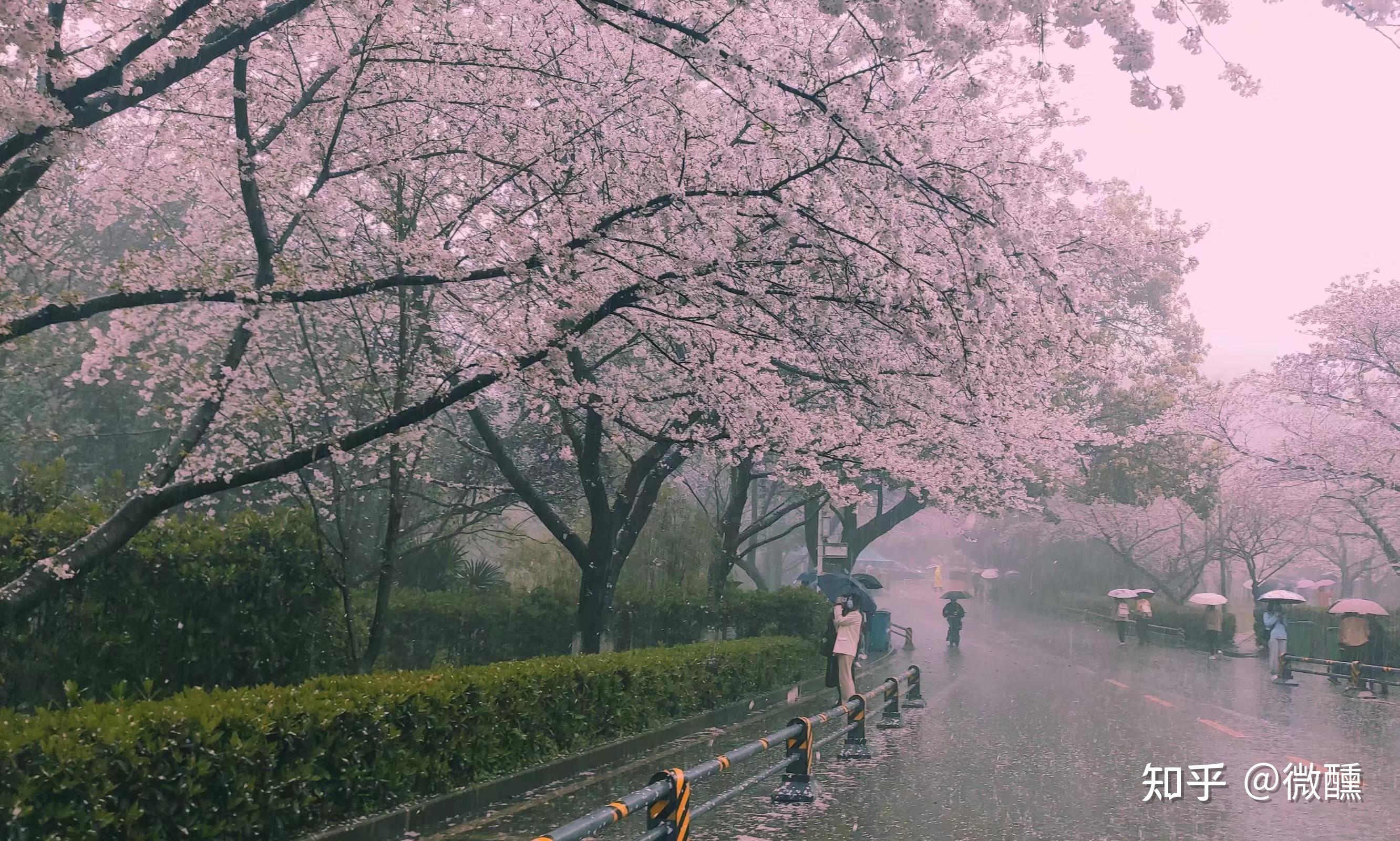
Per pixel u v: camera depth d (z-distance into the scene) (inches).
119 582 383.6
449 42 440.8
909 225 402.6
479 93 468.4
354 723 318.7
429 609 703.1
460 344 555.2
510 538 911.7
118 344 449.4
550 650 757.3
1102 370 601.3
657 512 944.9
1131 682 929.5
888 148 337.4
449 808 351.9
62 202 580.7
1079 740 554.9
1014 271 395.5
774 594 1007.0
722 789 414.0
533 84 470.9
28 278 639.8
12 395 751.7
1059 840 331.6
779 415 553.0
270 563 421.7
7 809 216.2
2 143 312.2
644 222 402.6
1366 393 1153.4
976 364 401.1
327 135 482.3
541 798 388.8
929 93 473.7
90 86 309.0
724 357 505.7
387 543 494.6
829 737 443.2
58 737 231.0
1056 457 750.5
